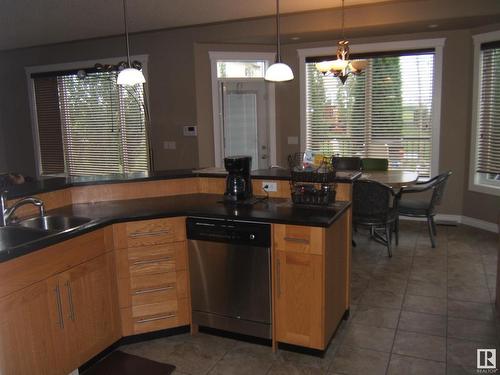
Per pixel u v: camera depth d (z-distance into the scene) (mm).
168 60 5969
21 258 2070
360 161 5348
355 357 2617
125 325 2816
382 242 4840
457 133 5539
